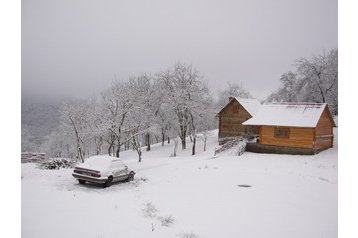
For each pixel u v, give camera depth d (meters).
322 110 36.00
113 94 41.19
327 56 57.47
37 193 16.77
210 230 12.00
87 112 51.75
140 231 11.55
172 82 55.59
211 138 58.78
